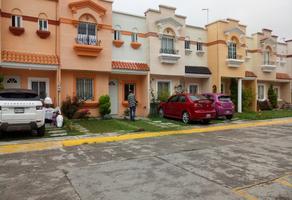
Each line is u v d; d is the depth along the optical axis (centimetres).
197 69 2172
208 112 1516
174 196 475
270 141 1016
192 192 493
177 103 1619
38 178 575
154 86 2009
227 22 2230
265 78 2658
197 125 1482
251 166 664
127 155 784
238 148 883
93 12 1639
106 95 1712
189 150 851
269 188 513
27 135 1095
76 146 916
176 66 2000
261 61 2623
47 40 1575
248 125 1516
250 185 529
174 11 2008
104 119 1650
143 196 475
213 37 2220
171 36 1983
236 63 2245
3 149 860
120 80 1903
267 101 2694
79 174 602
